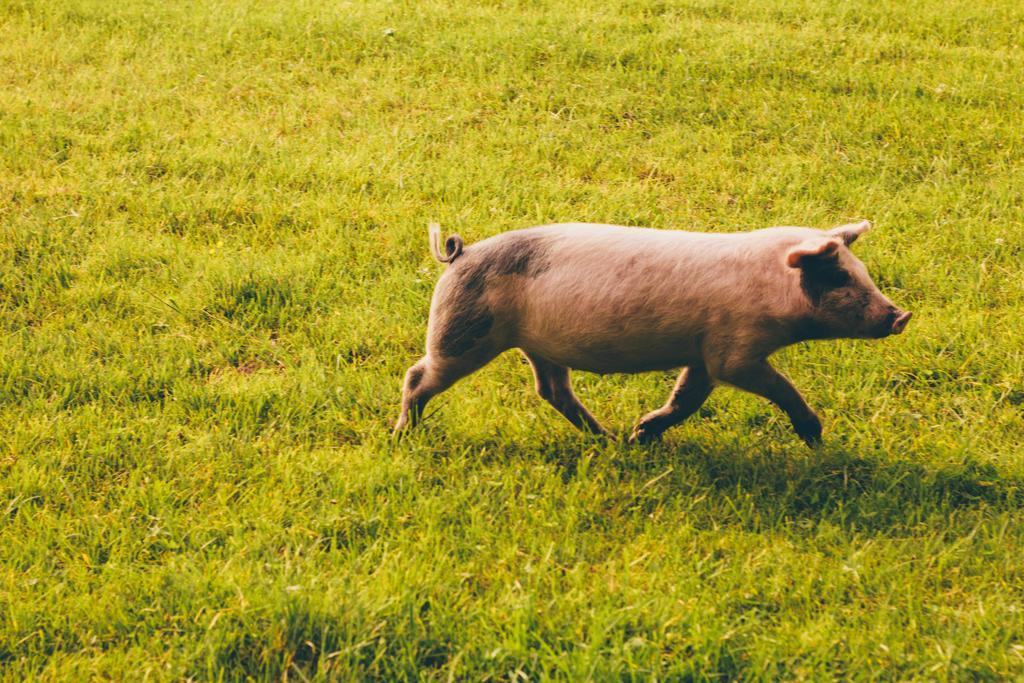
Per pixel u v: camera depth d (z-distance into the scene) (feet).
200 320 26.63
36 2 47.57
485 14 46.52
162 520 19.71
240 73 40.96
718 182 33.24
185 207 31.27
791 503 20.34
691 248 19.95
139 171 33.53
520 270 20.44
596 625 16.90
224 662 16.61
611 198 31.76
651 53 41.63
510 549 18.90
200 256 28.86
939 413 23.31
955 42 44.34
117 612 17.56
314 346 26.02
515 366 25.08
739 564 18.58
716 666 16.51
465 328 20.72
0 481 20.86
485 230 30.12
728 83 39.34
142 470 21.25
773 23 45.37
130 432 22.33
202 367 25.13
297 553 18.58
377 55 42.83
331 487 20.62
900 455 21.86
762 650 16.62
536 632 16.99
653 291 19.71
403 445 22.03
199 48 43.19
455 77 40.78
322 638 16.67
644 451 21.93
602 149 35.29
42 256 28.84
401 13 46.83
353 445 22.58
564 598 17.67
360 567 18.62
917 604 17.65
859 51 42.39
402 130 36.45
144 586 18.11
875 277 27.96
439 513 19.93
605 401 24.04
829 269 19.04
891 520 19.85
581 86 39.24
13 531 19.57
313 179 33.04
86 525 19.74
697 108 37.73
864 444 22.17
